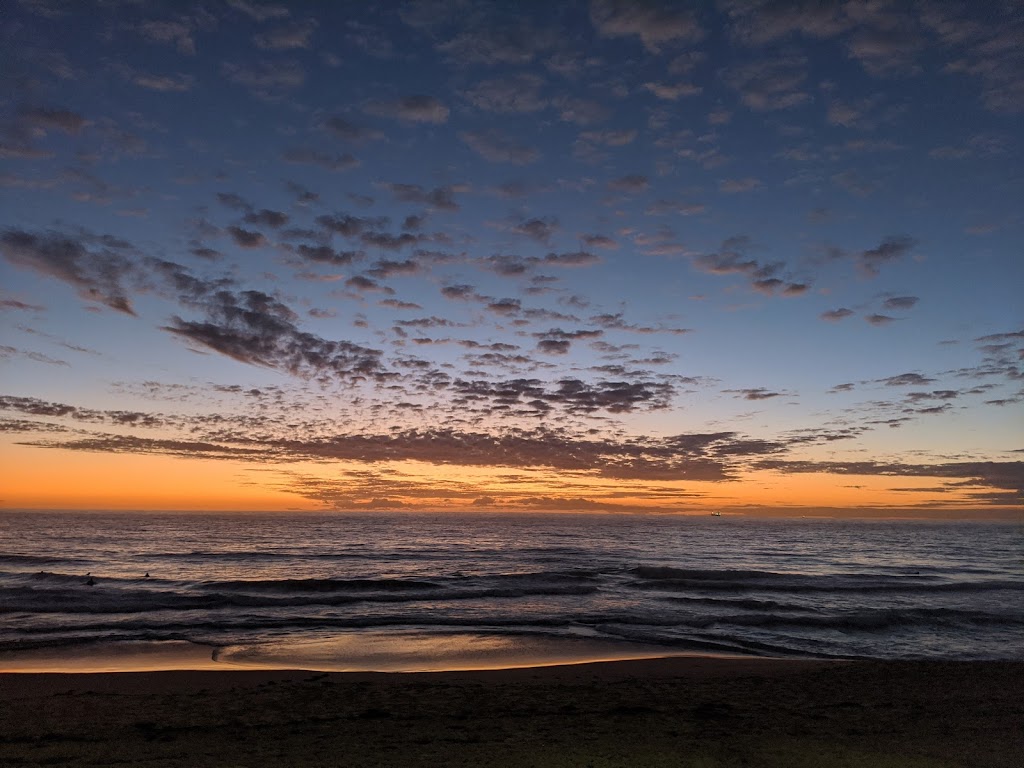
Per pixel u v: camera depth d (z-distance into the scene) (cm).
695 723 921
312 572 3625
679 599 2545
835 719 953
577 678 1267
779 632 1886
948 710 1016
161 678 1205
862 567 4616
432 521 14450
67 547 5222
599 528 12356
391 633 1762
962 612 2194
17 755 737
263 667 1347
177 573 3450
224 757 734
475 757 743
